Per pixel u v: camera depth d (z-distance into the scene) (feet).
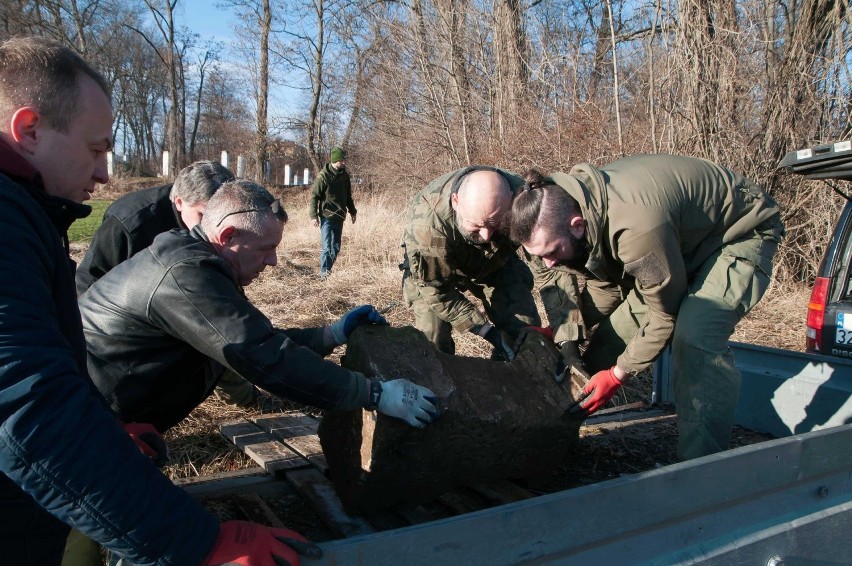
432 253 10.25
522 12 40.16
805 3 26.91
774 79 27.61
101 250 10.27
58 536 4.54
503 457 8.26
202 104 158.30
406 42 44.78
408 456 7.29
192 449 10.86
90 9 110.22
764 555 6.53
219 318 5.92
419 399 6.68
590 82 37.37
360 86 56.44
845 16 26.48
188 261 6.13
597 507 5.36
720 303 8.59
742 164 27.81
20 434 3.45
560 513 5.14
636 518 5.59
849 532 7.38
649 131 30.60
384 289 24.93
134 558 3.76
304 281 26.50
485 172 9.32
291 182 112.47
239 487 8.52
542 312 21.71
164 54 135.64
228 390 12.24
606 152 31.71
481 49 42.80
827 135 27.22
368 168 57.47
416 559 4.53
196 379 7.64
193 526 3.89
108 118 4.45
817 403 10.89
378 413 6.77
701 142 27.96
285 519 7.84
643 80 32.89
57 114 4.14
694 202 8.45
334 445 7.88
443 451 7.55
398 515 7.98
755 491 6.40
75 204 4.45
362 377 6.36
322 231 28.35
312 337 8.00
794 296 25.58
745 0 27.73
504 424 7.77
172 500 3.85
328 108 82.43
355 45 60.49
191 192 9.25
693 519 6.06
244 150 109.09
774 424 11.66
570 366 8.88
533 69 39.27
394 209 46.03
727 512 6.30
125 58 138.31
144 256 6.45
